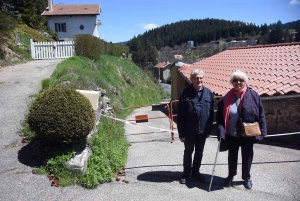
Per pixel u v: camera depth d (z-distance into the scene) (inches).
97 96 243.8
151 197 163.5
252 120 162.2
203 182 182.9
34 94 313.3
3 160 193.9
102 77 521.7
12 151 206.1
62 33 1392.7
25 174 179.6
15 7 1058.1
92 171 180.7
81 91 243.6
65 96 183.9
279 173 197.2
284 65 353.4
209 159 226.8
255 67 396.2
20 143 216.7
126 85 693.3
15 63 541.6
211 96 172.2
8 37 637.9
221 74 440.8
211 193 168.4
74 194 163.6
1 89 337.1
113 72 674.2
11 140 220.1
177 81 611.5
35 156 198.5
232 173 175.2
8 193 159.8
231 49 638.5
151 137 302.5
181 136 173.8
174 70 653.3
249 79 347.9
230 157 173.9
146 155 238.8
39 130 177.8
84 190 168.9
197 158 179.9
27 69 468.8
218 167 208.8
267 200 160.4
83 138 191.5
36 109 179.3
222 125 167.6
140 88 797.2
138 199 161.0
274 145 263.9
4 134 227.6
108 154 206.2
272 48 481.1
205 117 169.9
